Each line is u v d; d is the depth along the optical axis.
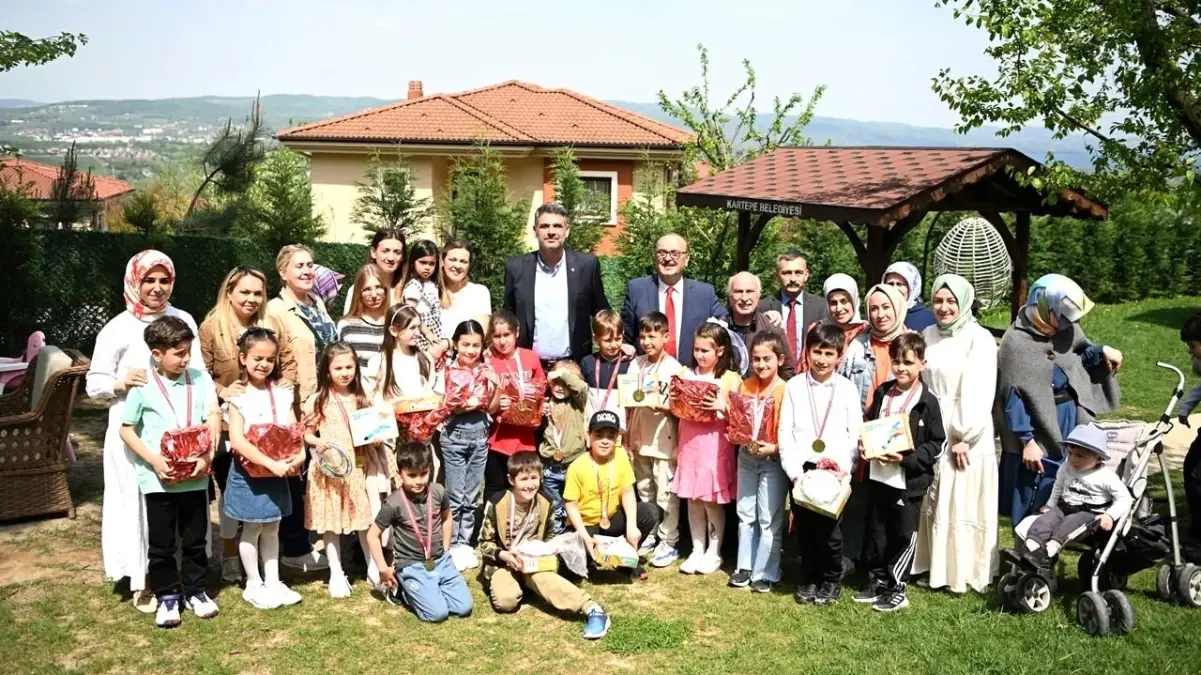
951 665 5.45
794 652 5.70
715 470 6.87
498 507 6.44
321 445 6.26
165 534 5.90
